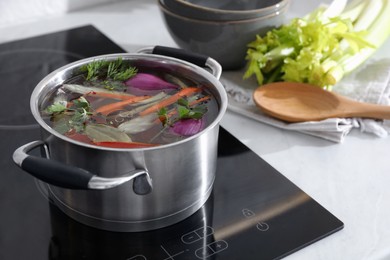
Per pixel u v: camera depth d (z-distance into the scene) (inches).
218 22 42.8
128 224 30.6
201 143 29.4
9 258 29.8
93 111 32.4
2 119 40.2
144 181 28.2
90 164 28.3
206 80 34.7
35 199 33.6
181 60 35.8
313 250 30.7
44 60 47.5
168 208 30.6
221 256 29.9
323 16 46.2
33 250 30.3
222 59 45.2
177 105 33.2
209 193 33.3
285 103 41.1
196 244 30.6
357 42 43.5
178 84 35.4
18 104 42.0
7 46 49.2
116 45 49.6
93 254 30.0
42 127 29.1
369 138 39.6
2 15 52.6
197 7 42.8
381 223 32.5
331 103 40.7
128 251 30.1
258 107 41.0
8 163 36.2
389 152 38.4
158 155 28.0
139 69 36.7
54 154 29.5
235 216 32.5
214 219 32.2
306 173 36.4
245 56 45.2
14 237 31.0
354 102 40.6
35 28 52.6
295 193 34.2
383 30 46.6
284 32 43.8
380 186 35.3
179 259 29.7
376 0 47.6
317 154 38.1
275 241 30.9
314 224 32.0
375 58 47.3
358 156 37.9
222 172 35.8
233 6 48.4
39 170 27.5
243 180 35.2
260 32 44.0
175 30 44.9
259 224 32.0
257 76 43.1
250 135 39.8
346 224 32.4
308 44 43.3
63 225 31.7
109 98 33.7
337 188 35.1
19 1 52.8
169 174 29.1
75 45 49.5
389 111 39.5
